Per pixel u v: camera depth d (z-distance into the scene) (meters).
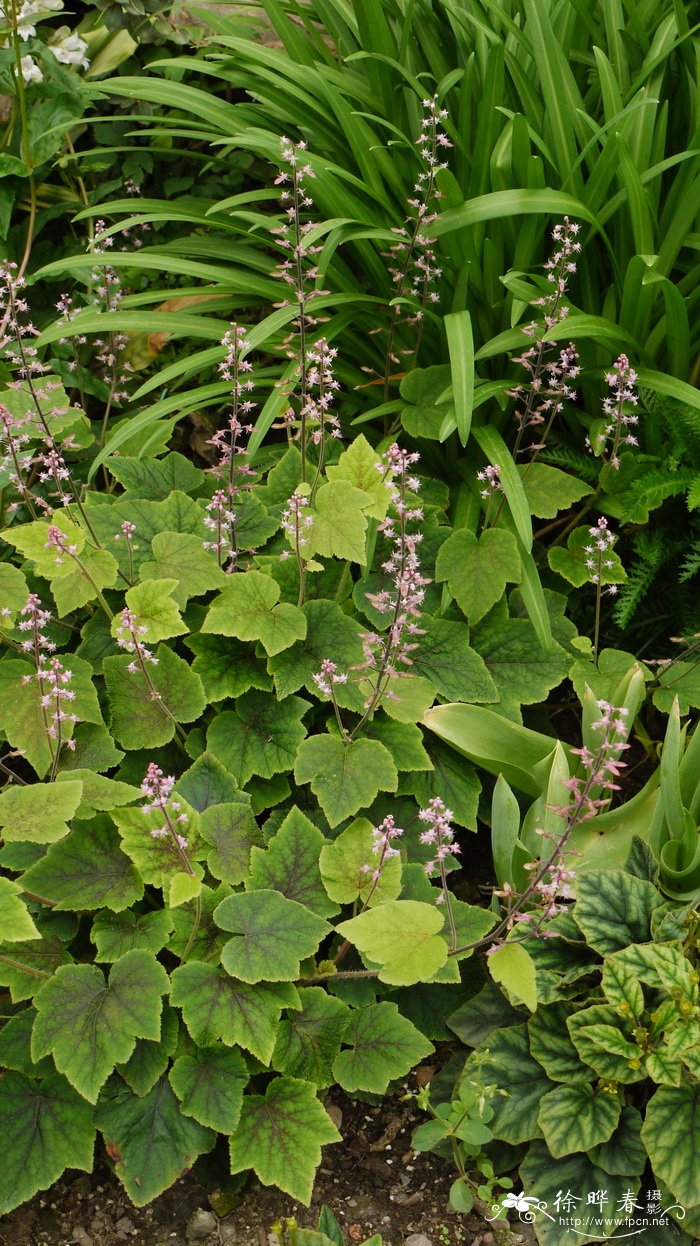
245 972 1.21
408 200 1.56
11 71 1.73
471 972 1.34
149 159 1.83
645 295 1.52
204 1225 1.24
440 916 1.21
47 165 1.83
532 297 1.49
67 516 1.43
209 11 1.74
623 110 1.49
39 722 1.33
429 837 1.21
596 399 1.61
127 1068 1.23
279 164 1.57
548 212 1.47
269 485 1.51
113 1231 1.24
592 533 1.46
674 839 1.31
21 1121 1.21
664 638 1.61
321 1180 1.27
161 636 1.32
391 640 1.32
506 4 1.63
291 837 1.31
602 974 1.28
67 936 1.28
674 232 1.53
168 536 1.40
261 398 1.67
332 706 1.43
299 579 1.46
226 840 1.30
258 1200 1.26
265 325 1.45
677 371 1.57
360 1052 1.26
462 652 1.44
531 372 1.60
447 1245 1.24
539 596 1.46
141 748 1.37
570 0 1.59
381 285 1.62
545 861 1.21
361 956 1.32
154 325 1.56
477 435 1.51
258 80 1.65
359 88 1.63
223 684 1.38
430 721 1.38
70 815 1.21
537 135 1.56
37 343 1.54
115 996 1.21
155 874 1.25
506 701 1.45
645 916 1.28
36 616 1.29
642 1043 1.23
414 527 1.50
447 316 1.49
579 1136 1.21
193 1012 1.21
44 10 1.78
